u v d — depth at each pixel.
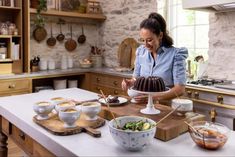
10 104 2.04
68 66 4.67
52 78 4.68
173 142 1.33
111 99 1.86
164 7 4.11
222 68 3.31
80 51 5.00
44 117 1.60
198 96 2.96
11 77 3.65
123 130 1.17
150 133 1.17
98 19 4.98
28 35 3.94
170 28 4.11
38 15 4.15
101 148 1.23
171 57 2.13
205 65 3.49
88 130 1.40
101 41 5.09
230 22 3.19
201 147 1.25
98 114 1.72
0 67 3.77
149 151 1.21
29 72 3.97
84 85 4.60
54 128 1.43
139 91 1.61
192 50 3.88
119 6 4.63
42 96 2.34
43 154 1.46
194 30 3.83
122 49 4.38
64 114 1.41
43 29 4.45
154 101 1.90
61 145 1.26
